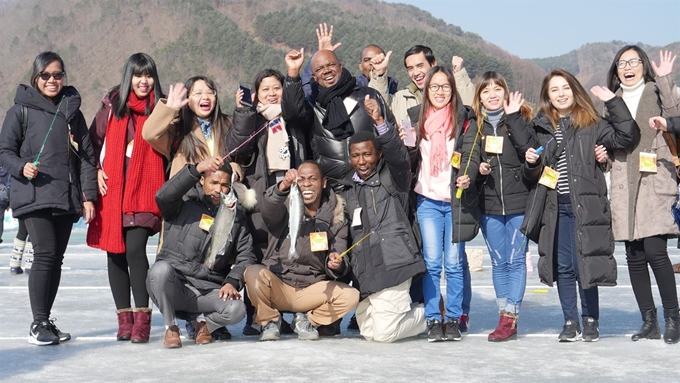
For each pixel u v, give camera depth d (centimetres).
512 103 591
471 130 605
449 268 611
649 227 578
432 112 617
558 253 600
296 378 476
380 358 535
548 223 593
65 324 699
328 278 611
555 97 600
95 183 605
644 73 607
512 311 607
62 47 18662
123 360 533
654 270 590
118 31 18838
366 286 591
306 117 628
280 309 607
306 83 671
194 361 526
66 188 590
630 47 609
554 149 594
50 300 612
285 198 588
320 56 619
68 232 617
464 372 495
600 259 580
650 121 567
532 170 584
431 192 609
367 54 761
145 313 604
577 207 582
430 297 608
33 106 593
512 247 609
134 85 609
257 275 586
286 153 623
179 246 595
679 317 591
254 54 18325
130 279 609
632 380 477
